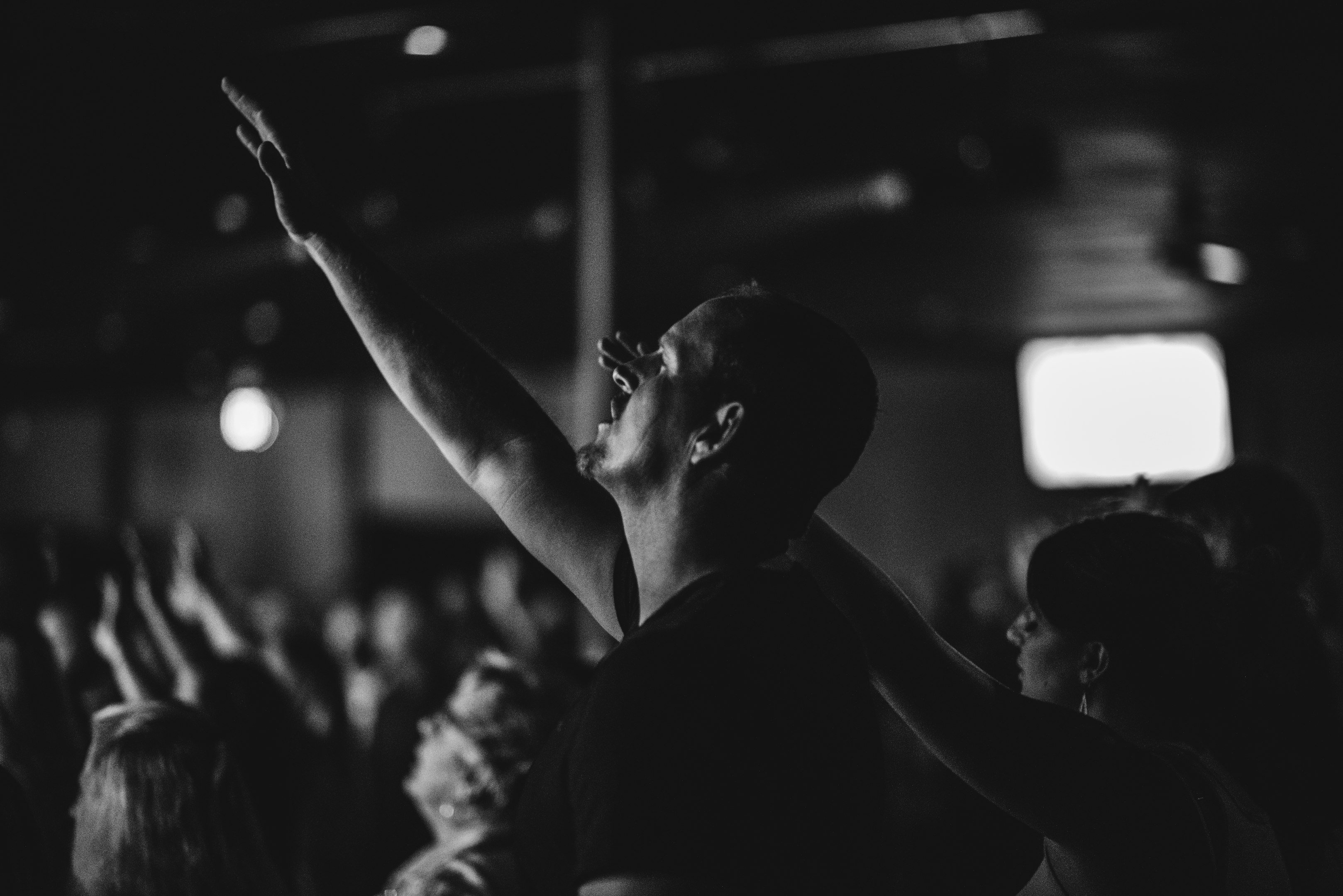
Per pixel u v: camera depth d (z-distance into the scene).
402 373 1.46
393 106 5.45
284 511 12.16
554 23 4.61
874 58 5.07
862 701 1.10
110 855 1.75
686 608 1.05
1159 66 5.14
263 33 4.58
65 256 7.57
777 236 7.62
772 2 4.44
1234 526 1.92
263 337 10.05
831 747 1.04
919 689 1.28
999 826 1.64
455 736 2.13
